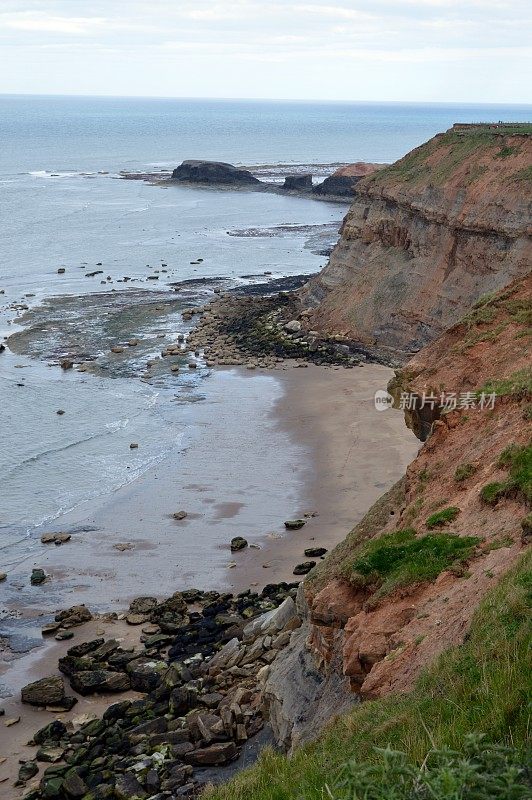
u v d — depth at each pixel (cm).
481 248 7200
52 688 3316
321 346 8100
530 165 7162
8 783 2809
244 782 1739
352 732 1591
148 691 3316
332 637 2423
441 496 2598
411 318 7788
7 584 4256
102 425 6284
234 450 5781
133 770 2700
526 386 2823
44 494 5200
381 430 6022
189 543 4594
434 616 1923
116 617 3922
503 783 957
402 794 977
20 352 8094
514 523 2166
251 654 3266
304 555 4384
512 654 1388
